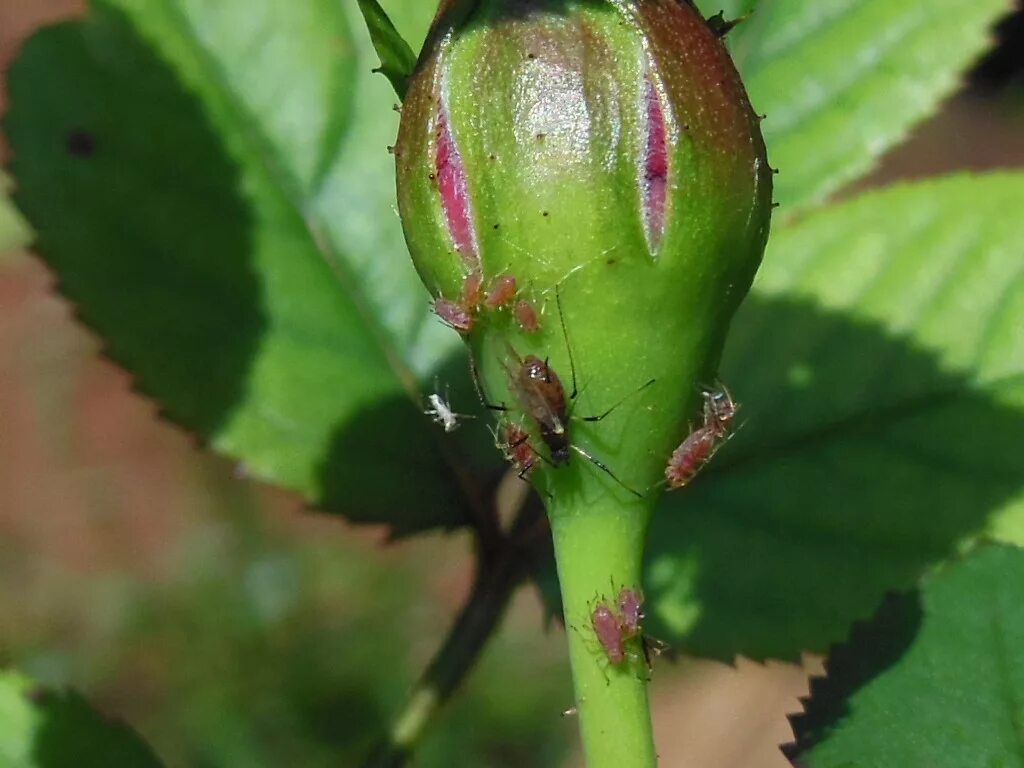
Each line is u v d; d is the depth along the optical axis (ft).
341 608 0.85
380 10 0.26
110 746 0.30
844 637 0.30
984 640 0.27
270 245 0.32
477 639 0.30
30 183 0.31
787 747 0.27
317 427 0.31
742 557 0.31
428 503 0.31
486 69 0.26
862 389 0.31
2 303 1.12
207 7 0.32
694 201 0.25
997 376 0.31
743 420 0.31
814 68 0.32
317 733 0.81
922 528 0.30
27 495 1.01
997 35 0.31
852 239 0.32
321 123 0.32
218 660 0.85
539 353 0.26
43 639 0.89
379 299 0.32
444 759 0.76
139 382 0.31
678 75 0.25
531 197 0.25
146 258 0.31
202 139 0.32
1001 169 0.32
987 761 0.27
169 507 0.96
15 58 0.31
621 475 0.26
